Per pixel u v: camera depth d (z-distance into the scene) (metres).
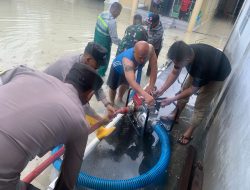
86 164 2.33
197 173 2.33
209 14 12.14
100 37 3.91
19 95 1.21
